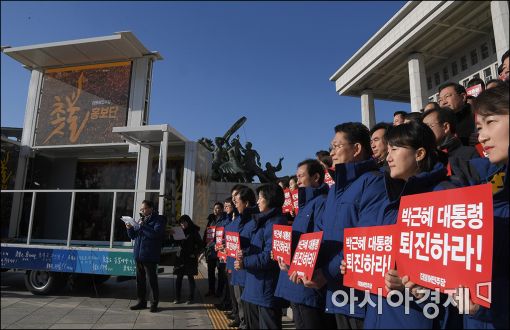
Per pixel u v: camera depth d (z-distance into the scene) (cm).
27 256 670
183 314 579
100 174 921
